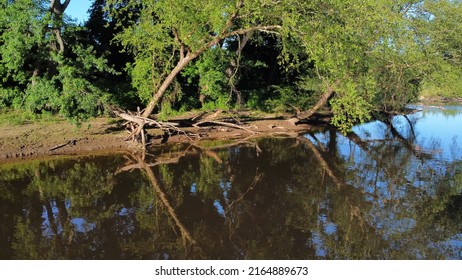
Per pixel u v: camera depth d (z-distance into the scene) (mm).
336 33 17375
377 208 13180
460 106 47250
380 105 29641
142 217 12383
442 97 49000
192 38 18953
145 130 23219
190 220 12195
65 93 19484
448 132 28500
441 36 23750
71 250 10180
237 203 13633
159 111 26453
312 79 29094
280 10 17688
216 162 19156
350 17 17812
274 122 28484
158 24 19250
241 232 11359
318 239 10922
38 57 20453
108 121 24250
